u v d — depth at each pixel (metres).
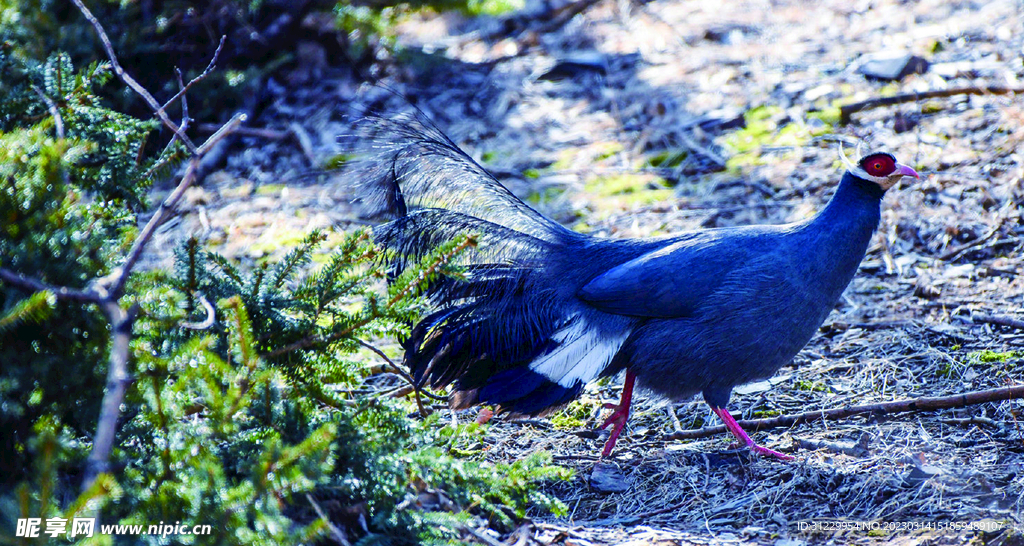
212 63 6.89
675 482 7.46
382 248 7.13
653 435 8.36
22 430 5.52
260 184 13.94
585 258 8.08
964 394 7.73
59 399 5.52
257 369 5.64
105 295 4.58
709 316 7.65
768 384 8.94
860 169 7.73
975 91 13.78
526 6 19.38
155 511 4.87
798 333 7.82
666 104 15.08
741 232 7.97
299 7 15.70
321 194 13.40
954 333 9.16
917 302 9.90
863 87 14.77
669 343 7.77
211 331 5.98
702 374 7.84
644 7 19.39
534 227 8.09
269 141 14.95
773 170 12.96
